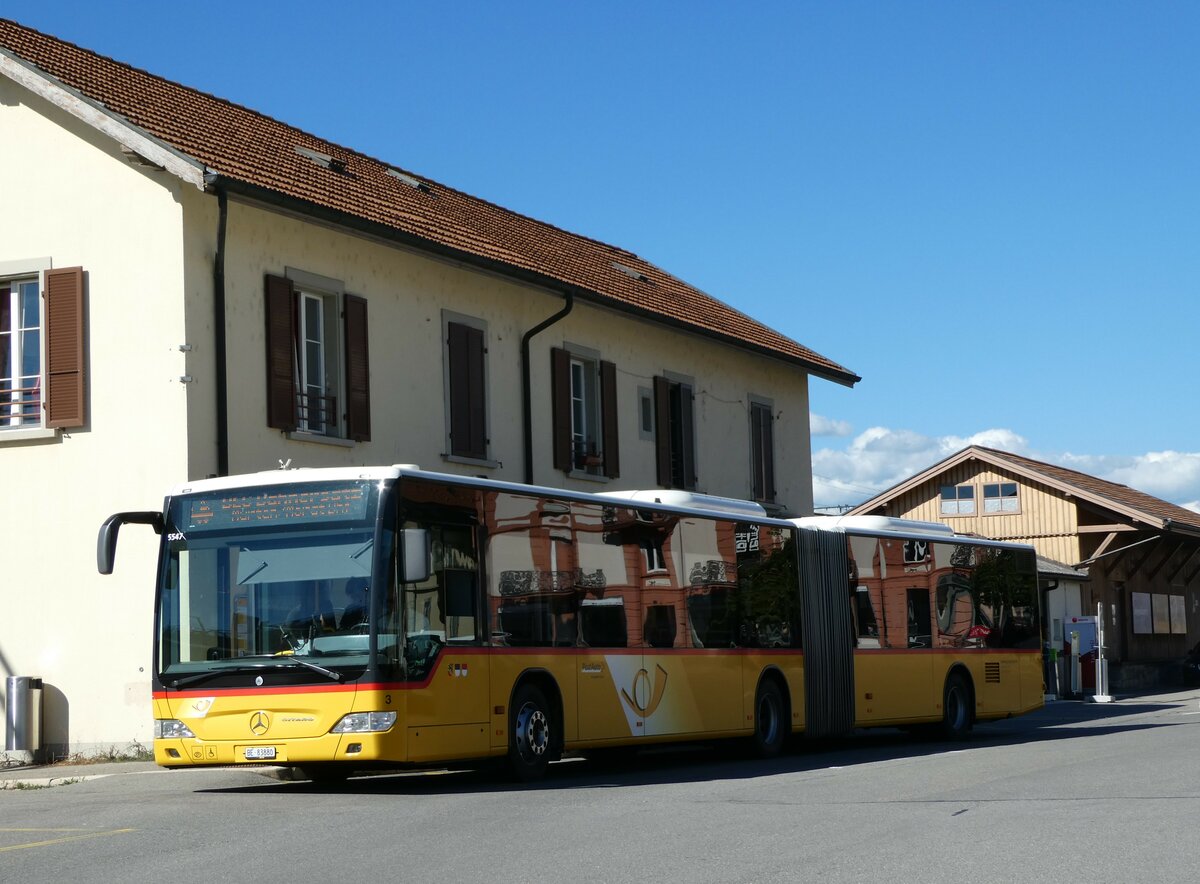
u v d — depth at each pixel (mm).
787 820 11242
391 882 8547
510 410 26000
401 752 13422
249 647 13820
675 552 18188
